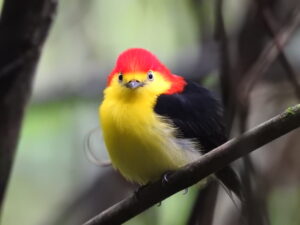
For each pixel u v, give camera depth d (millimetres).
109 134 9383
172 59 12672
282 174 11000
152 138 9211
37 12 9430
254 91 11477
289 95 11523
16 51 9500
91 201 12492
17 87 9617
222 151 7840
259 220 8148
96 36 12617
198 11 10312
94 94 13430
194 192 11422
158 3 12250
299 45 12320
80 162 12688
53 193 12805
